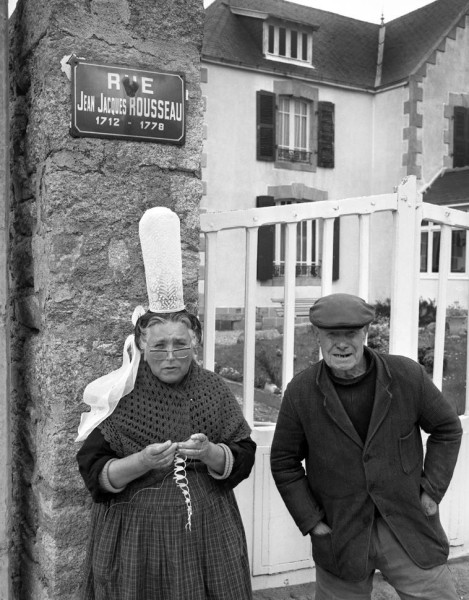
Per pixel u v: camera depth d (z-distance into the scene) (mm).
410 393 2281
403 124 16078
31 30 2551
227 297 13828
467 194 15000
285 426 2391
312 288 15070
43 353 2496
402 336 3297
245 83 14688
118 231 2498
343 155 16297
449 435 2350
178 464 2027
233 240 13867
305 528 2365
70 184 2410
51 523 2447
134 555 1961
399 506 2268
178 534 1975
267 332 13664
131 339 2209
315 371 2354
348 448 2262
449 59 16500
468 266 3607
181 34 2596
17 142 2787
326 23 17250
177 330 2021
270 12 15883
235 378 10664
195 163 2637
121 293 2510
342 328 2170
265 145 14977
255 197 14922
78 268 2434
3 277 2549
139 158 2527
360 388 2291
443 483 2350
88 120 2412
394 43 17453
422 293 12758
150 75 2512
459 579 3348
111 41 2463
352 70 16516
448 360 10453
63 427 2424
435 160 16484
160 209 2076
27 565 2771
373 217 15711
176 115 2572
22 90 2725
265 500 3164
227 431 2127
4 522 2576
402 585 2312
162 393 2061
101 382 2131
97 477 1969
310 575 3285
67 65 2383
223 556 2049
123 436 2031
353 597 2371
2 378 2557
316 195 15719
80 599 2164
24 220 2758
